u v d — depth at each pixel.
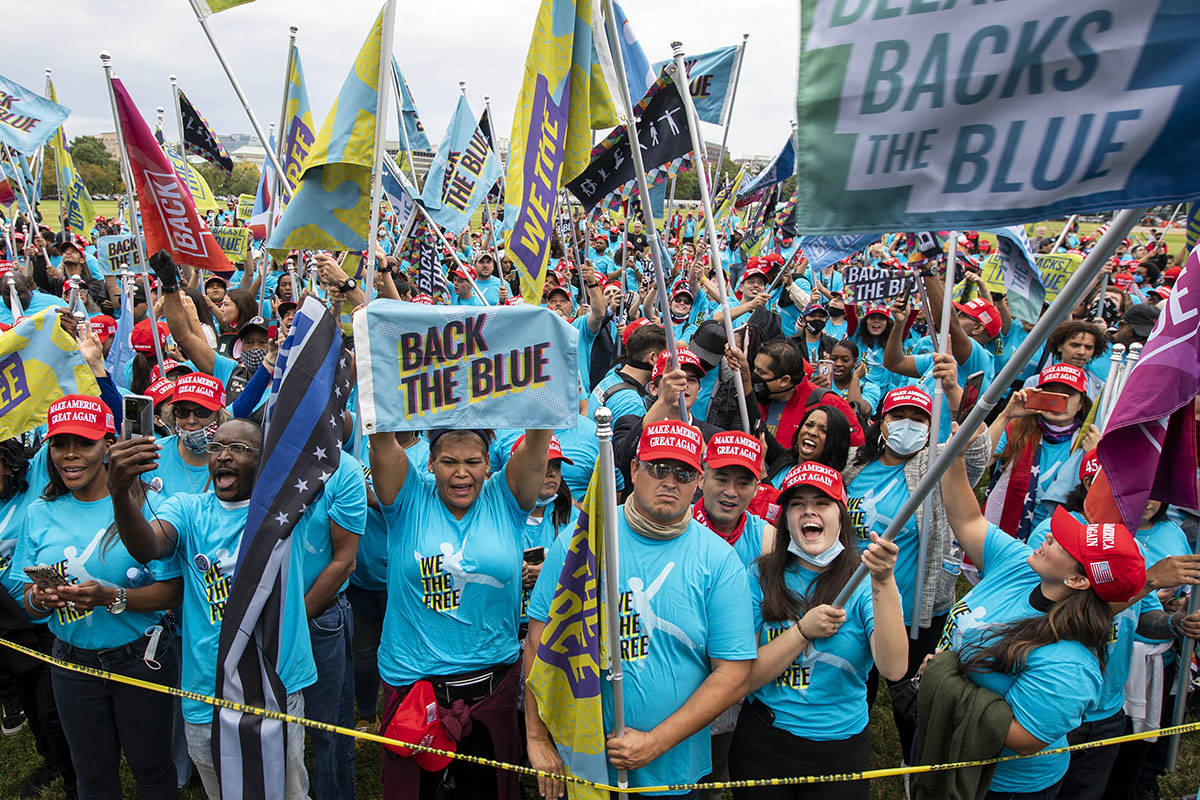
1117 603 3.37
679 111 5.58
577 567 3.26
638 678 3.37
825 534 3.64
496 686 3.93
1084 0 2.04
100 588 3.90
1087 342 6.82
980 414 2.66
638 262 13.58
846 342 7.68
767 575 3.74
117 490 3.53
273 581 3.64
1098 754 4.07
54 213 36.78
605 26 4.56
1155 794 4.73
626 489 5.22
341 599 4.57
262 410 4.73
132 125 5.95
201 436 5.11
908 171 2.25
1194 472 3.19
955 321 7.24
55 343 4.38
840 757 3.59
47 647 4.80
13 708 5.62
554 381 3.60
